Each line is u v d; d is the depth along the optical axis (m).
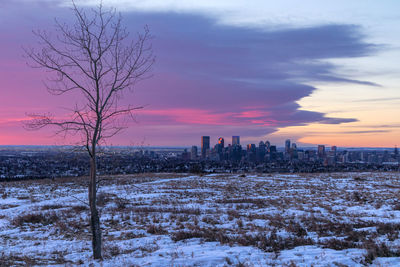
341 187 39.03
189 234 13.69
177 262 9.30
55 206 24.34
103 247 12.08
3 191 34.91
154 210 21.59
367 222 16.61
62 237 14.83
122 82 9.73
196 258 9.66
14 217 19.95
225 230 14.92
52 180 45.41
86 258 10.78
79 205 24.55
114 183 43.19
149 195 31.17
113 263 9.57
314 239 12.60
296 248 10.98
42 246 13.15
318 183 44.56
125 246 12.41
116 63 9.70
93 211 9.87
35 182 44.41
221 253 10.29
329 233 13.95
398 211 20.61
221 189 37.03
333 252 9.98
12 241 14.29
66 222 17.97
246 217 18.77
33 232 16.08
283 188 38.25
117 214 20.09
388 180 48.53
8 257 11.09
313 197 29.56
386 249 9.70
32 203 27.05
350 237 12.47
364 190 35.28
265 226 15.85
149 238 13.69
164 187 38.47
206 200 27.92
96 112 9.44
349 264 8.51
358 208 22.72
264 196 30.95
